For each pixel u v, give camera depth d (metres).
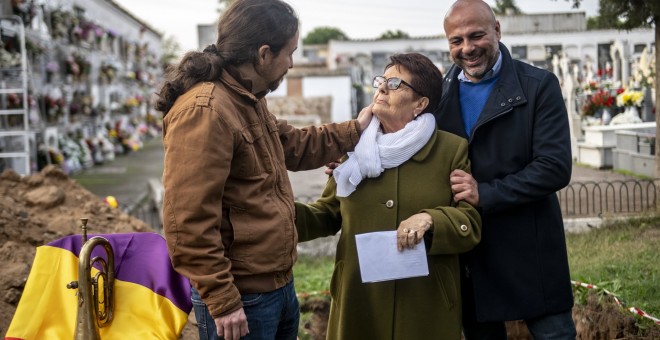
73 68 20.53
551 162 3.04
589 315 4.72
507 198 3.05
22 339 2.62
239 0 2.59
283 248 2.61
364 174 3.13
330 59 47.72
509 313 3.21
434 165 3.15
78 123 22.02
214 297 2.40
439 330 3.11
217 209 2.43
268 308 2.60
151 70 38.25
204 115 2.40
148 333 2.66
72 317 2.67
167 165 2.43
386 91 3.14
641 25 8.84
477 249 3.25
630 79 16.38
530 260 3.20
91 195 6.07
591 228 7.82
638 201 9.62
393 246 2.99
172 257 2.43
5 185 5.76
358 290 3.19
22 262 4.18
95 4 25.92
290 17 2.57
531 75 3.16
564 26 36.50
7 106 14.50
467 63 3.14
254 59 2.54
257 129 2.58
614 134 13.08
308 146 3.14
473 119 3.29
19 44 15.30
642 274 5.55
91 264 2.61
